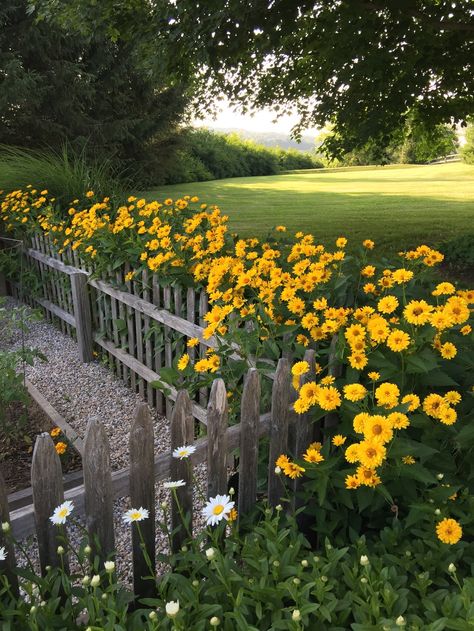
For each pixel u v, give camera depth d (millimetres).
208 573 1563
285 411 2012
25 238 6445
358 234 10906
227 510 1503
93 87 18562
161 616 1469
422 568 1653
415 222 12711
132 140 21109
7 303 6965
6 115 16922
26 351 3703
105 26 7492
